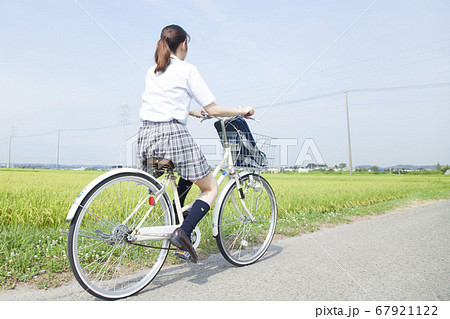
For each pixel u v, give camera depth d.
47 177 13.84
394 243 3.18
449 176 26.03
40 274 2.09
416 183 14.66
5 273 2.00
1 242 2.45
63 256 2.29
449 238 3.42
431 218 4.98
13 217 3.29
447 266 2.40
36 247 2.51
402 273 2.24
